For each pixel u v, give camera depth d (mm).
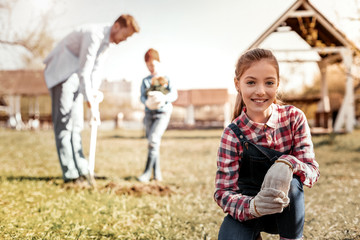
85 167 4320
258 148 1762
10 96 23984
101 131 20672
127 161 7008
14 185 4043
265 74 1628
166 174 5555
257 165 1777
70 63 4203
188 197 3857
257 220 1766
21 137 12859
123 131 21641
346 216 2889
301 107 13703
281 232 1694
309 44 14703
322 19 13203
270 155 1747
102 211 3174
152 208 3385
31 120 22641
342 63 14695
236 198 1676
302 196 1688
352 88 14805
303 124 1794
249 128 1795
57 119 4250
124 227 2867
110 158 7473
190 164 6727
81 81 4031
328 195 3891
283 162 1571
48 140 11977
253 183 1835
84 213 3129
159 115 4891
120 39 4141
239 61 1734
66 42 4176
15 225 2664
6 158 6961
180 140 13805
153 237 2646
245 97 1690
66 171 4277
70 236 2498
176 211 3291
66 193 3834
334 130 14906
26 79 23734
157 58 4887
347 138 11859
